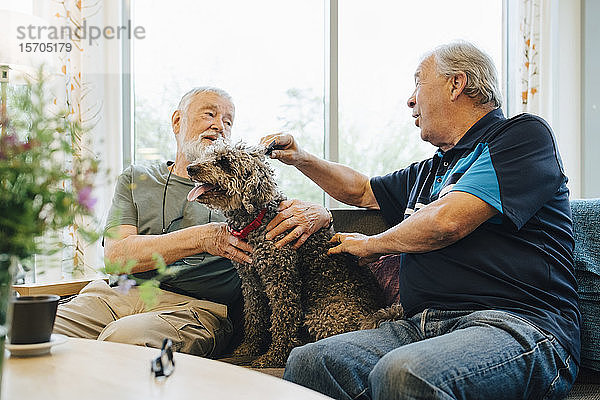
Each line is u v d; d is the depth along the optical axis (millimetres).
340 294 1867
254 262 1862
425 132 1856
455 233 1563
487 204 1543
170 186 2139
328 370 1441
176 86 3131
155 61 3109
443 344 1337
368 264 2027
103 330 1827
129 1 3029
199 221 2109
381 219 2088
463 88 1766
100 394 948
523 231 1593
